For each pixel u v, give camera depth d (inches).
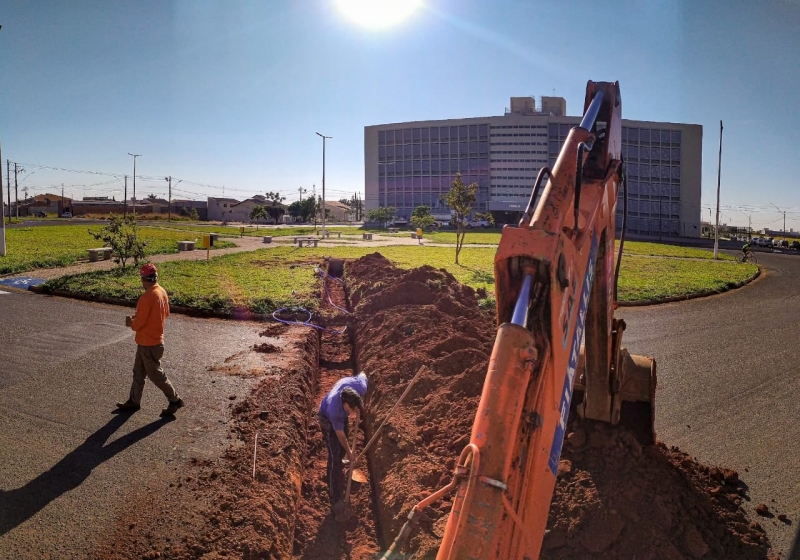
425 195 4330.7
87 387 309.0
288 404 291.1
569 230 128.2
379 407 287.4
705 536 186.9
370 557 185.2
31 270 785.6
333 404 219.3
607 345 189.6
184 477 214.8
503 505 90.7
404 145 4367.6
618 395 209.2
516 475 99.1
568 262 121.2
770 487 242.2
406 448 232.5
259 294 625.0
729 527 197.8
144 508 193.0
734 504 218.1
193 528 182.5
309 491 233.1
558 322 114.0
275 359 374.3
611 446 201.2
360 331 477.1
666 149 4104.3
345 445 212.7
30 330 426.9
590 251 146.3
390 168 4409.5
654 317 651.5
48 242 1306.6
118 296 564.4
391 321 422.0
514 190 4175.7
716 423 319.3
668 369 427.8
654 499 187.0
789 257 2070.6
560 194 124.0
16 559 164.2
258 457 230.4
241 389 313.7
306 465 257.3
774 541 198.1
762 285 1015.0
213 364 360.8
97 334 423.2
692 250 2217.0
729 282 973.2
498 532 89.6
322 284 748.6
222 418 273.4
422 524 183.0
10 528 179.3
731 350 486.0
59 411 274.5
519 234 114.6
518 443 101.7
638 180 4045.3
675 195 4133.9
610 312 191.6
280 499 205.8
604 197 160.9
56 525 181.9
